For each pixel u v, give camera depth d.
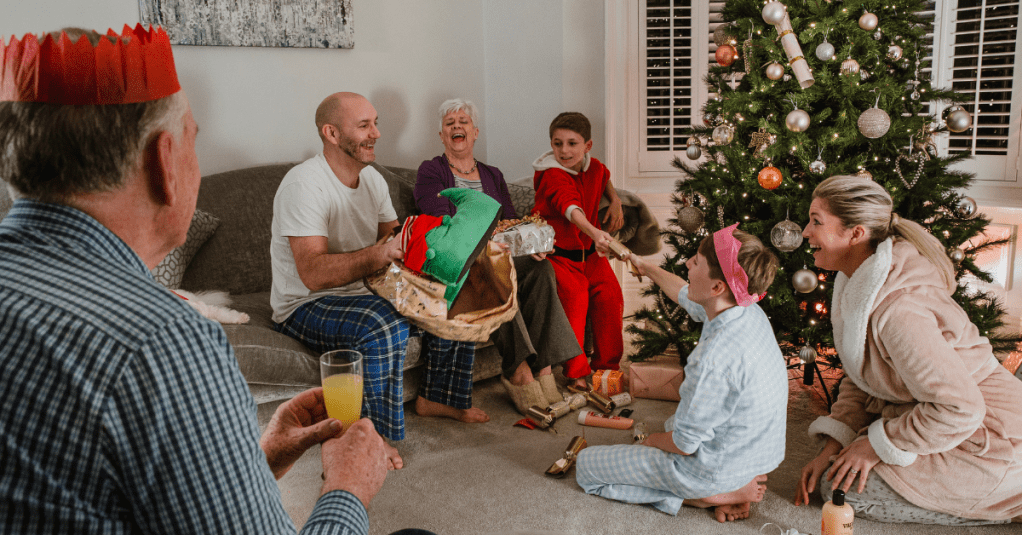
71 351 0.57
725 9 2.51
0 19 2.45
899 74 2.31
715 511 1.85
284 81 3.17
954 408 1.56
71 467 0.58
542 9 3.68
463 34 3.79
